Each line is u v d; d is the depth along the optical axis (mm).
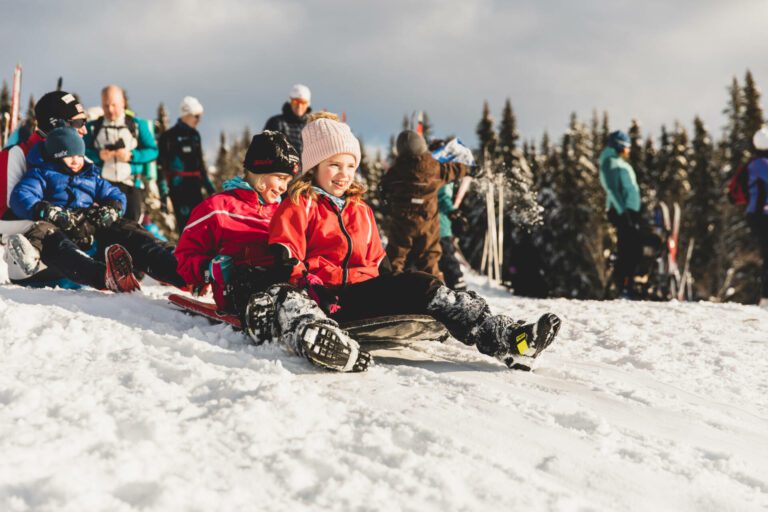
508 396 2203
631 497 1564
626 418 2146
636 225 7809
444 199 5895
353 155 2891
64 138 3945
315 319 2402
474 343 2688
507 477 1572
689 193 35781
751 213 6793
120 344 2469
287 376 2195
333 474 1496
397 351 2953
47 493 1312
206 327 2930
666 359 3307
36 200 3859
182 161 7180
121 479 1396
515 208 9078
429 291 2639
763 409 2562
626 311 4914
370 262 2973
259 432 1671
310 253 2850
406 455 1594
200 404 1896
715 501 1581
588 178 30234
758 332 4258
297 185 2807
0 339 2418
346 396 2045
